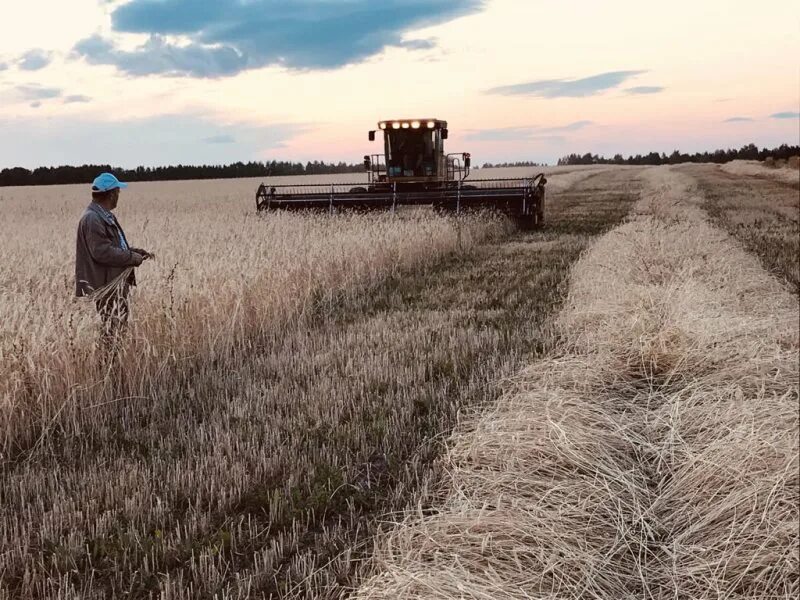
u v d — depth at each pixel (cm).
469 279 1252
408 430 543
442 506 391
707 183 4406
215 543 381
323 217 1683
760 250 1402
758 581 309
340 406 598
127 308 659
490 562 323
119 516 413
